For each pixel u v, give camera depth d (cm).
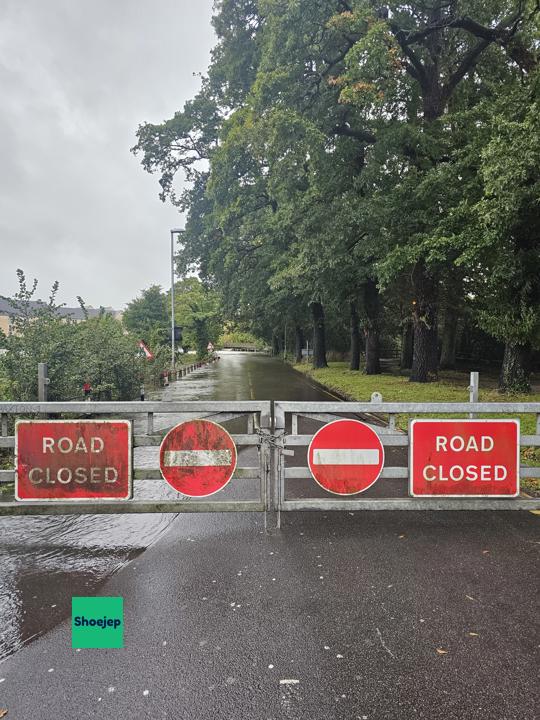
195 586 350
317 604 324
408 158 1638
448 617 309
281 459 470
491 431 472
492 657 270
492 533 448
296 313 3419
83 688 247
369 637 288
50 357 980
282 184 1858
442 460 471
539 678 254
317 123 1652
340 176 1812
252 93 1789
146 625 301
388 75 1347
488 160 1020
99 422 454
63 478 455
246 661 266
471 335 3459
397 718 227
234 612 315
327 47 1573
